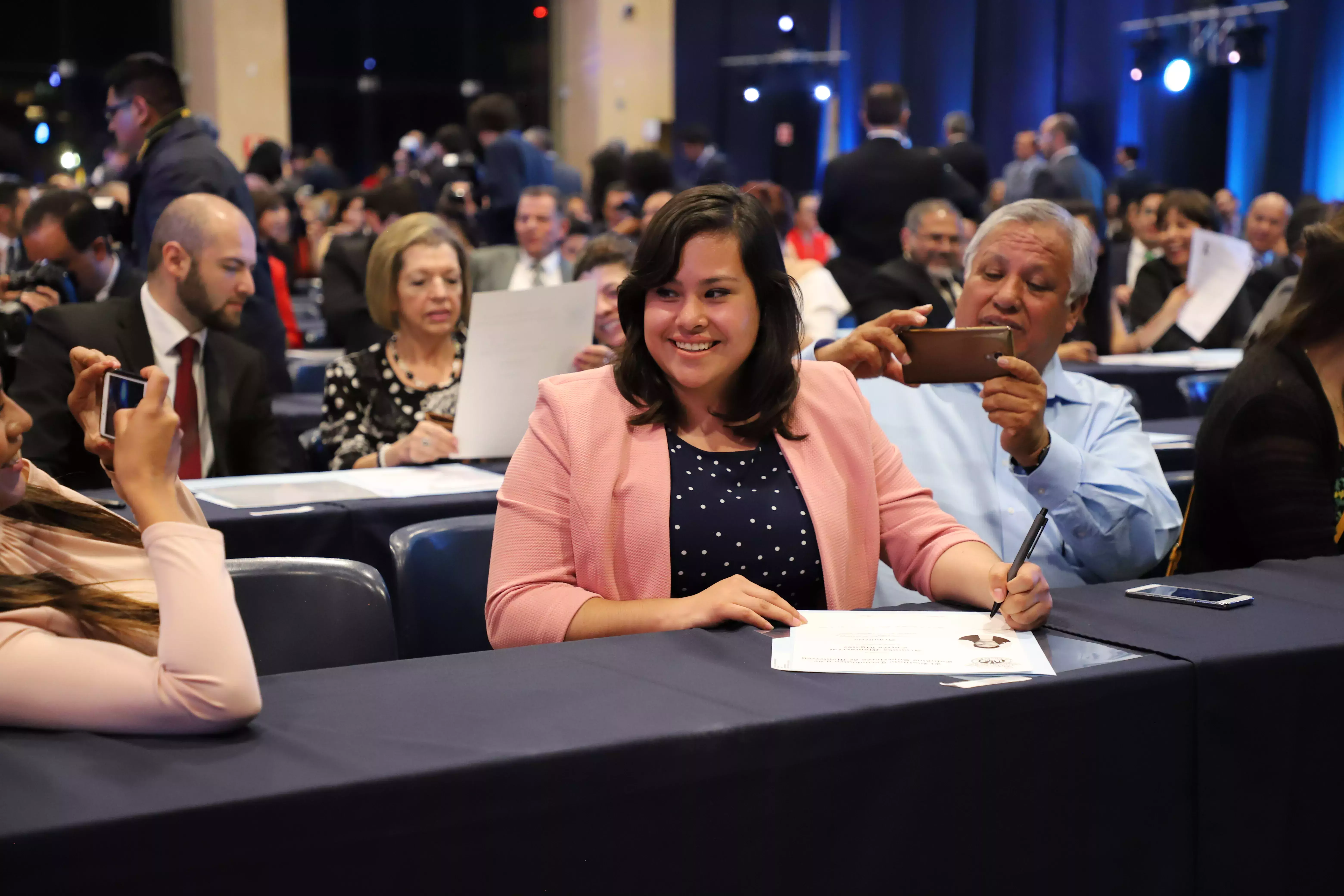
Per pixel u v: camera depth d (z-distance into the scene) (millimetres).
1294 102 10445
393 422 2869
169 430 1068
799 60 14062
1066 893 1178
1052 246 1940
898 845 1090
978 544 1566
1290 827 1281
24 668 1002
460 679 1165
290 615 1514
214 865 858
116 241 4270
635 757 981
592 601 1447
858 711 1062
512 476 1558
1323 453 1841
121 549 1115
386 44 14398
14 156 8375
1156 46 11242
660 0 14344
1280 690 1261
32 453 2465
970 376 1745
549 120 14984
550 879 962
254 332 4070
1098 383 2090
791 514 1558
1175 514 1946
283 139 13133
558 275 5109
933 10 13102
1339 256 1835
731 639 1312
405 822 910
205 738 992
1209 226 5227
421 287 2836
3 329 2980
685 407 1593
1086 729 1166
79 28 12898
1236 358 4594
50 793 876
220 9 12750
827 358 1769
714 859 1019
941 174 5387
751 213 1518
